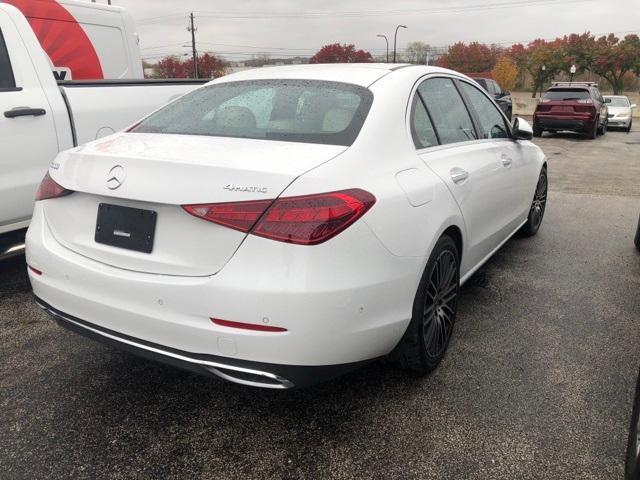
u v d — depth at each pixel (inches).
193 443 94.3
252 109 110.1
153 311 86.7
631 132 924.6
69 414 101.7
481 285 167.5
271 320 79.8
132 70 295.7
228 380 86.1
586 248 208.5
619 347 128.3
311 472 87.5
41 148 163.6
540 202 221.5
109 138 109.9
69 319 98.2
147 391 109.6
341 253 82.3
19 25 167.5
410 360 107.7
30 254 103.2
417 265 97.6
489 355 123.6
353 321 85.1
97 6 273.7
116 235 91.7
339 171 86.9
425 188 103.7
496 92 715.4
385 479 86.0
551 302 154.9
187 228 84.7
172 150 93.8
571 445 93.5
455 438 95.3
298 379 84.0
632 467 76.3
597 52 2164.1
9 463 88.5
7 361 120.3
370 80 113.6
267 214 80.0
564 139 730.8
